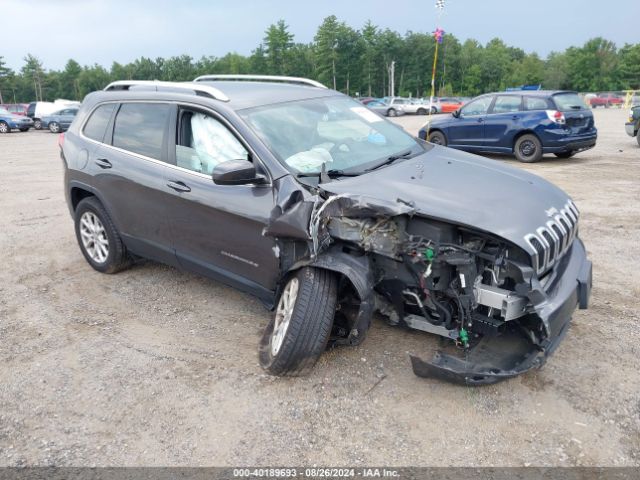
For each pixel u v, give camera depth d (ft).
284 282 12.00
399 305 11.16
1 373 12.31
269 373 11.64
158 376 12.01
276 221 11.11
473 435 9.84
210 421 10.47
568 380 11.33
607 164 38.91
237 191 12.57
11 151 60.34
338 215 10.50
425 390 11.14
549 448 9.46
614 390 10.95
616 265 17.69
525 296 9.81
